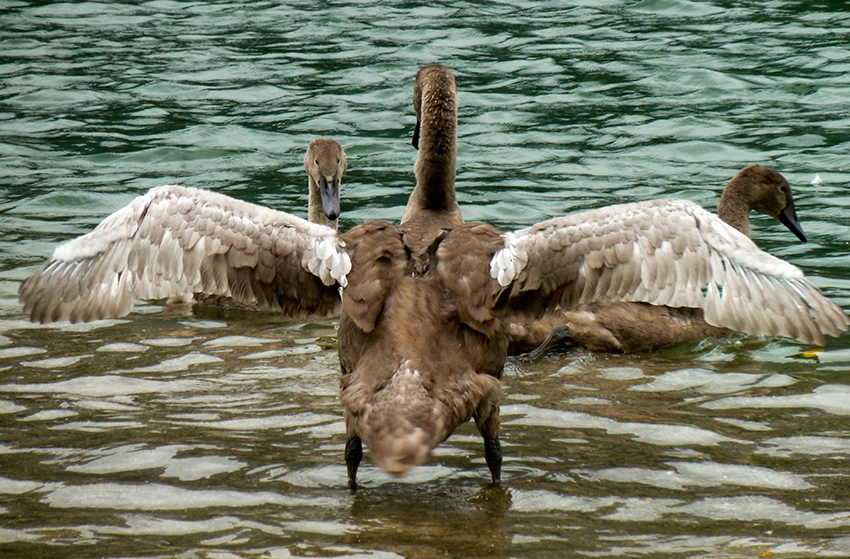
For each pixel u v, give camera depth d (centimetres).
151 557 805
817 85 2812
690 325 1398
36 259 1738
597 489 947
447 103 1206
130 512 891
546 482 962
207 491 934
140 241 886
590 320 1373
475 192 2153
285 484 954
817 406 1155
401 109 2780
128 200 2128
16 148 2455
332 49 3328
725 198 1802
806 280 840
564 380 1259
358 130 2616
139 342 1380
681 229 856
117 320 1478
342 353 931
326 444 1052
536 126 2597
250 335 1422
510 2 3897
